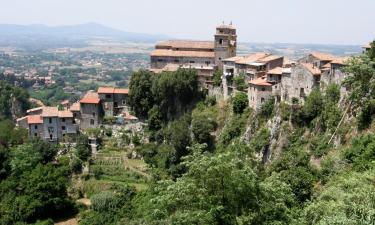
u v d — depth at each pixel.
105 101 167.88
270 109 128.38
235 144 64.69
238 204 50.72
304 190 86.62
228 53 169.75
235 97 140.00
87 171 140.88
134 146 154.25
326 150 103.00
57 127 153.75
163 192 51.97
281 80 126.81
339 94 110.69
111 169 141.88
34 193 120.50
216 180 49.53
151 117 158.75
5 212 119.38
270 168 110.12
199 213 47.31
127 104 168.88
